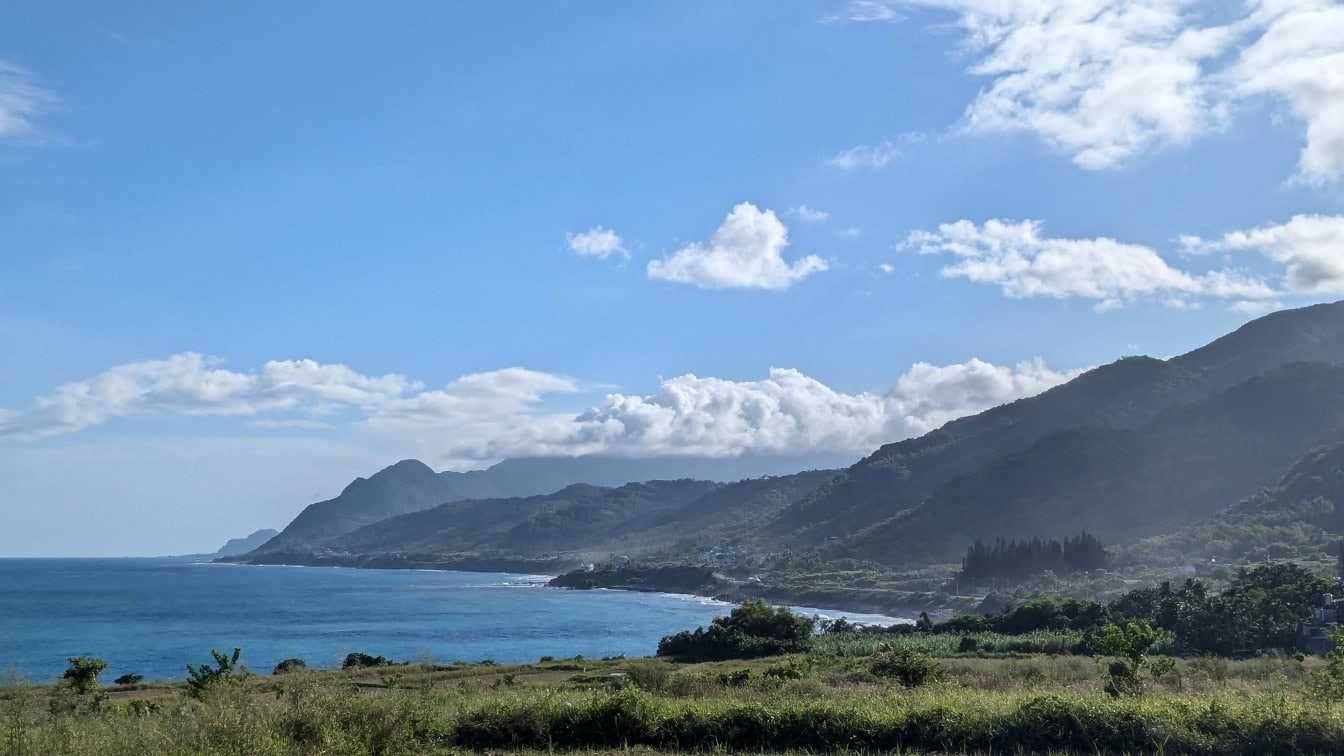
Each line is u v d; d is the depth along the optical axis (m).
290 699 15.96
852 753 16.97
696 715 18.12
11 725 14.72
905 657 33.47
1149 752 16.22
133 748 13.64
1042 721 17.00
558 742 17.89
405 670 56.50
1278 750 15.94
